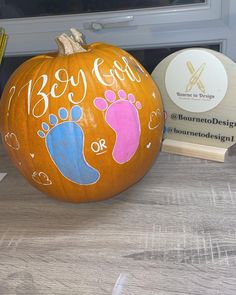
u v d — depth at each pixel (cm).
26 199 63
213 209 56
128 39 86
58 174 55
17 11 87
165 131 72
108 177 56
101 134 53
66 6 85
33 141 54
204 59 65
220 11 81
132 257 48
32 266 48
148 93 58
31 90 54
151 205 58
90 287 44
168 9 82
